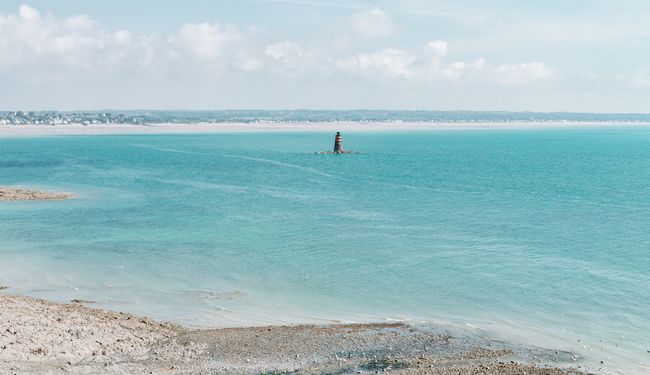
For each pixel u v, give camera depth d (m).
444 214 73.06
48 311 33.81
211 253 51.47
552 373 26.77
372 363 27.91
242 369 27.09
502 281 42.47
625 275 43.91
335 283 42.19
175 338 31.16
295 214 72.94
